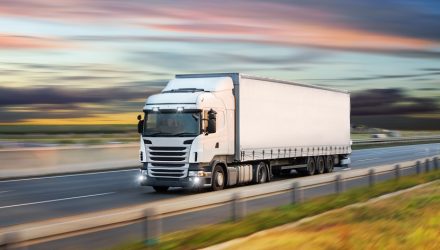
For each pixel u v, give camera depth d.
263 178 26.08
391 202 17.09
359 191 19.39
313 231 12.10
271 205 17.94
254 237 11.42
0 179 27.86
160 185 22.09
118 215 8.85
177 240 10.84
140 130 22.58
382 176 28.78
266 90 25.88
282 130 27.25
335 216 14.34
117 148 36.03
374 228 12.44
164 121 22.25
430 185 22.33
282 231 12.14
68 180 28.11
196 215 15.86
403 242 11.06
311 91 30.20
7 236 7.09
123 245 10.84
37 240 7.51
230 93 23.70
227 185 23.28
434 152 61.00
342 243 10.82
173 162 22.00
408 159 48.06
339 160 35.00
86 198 20.81
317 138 30.91
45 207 18.30
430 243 11.05
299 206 15.48
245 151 24.22
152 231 9.72
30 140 77.00
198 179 21.77
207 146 22.14
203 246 10.47
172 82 23.97
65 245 11.52
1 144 62.91
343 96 34.34
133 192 22.91
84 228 8.21
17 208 18.03
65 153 32.19
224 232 11.70
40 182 27.02
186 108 22.08
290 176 30.59
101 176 30.42
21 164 29.36
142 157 22.52
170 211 10.06
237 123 23.84
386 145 83.06
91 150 34.00
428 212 14.91
